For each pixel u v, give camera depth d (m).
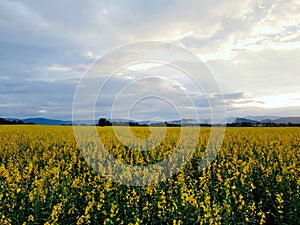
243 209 8.09
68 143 19.66
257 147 18.19
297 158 14.70
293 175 10.48
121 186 10.03
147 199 9.06
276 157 15.38
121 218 8.40
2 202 8.42
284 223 8.31
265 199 9.68
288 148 17.00
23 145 20.06
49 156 15.81
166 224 7.93
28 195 8.95
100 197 8.62
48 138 22.09
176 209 7.74
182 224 7.52
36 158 15.04
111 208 7.66
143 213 8.10
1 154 17.44
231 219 7.67
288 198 9.12
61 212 7.95
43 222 8.38
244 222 7.59
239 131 28.45
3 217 7.55
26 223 7.93
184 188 8.78
